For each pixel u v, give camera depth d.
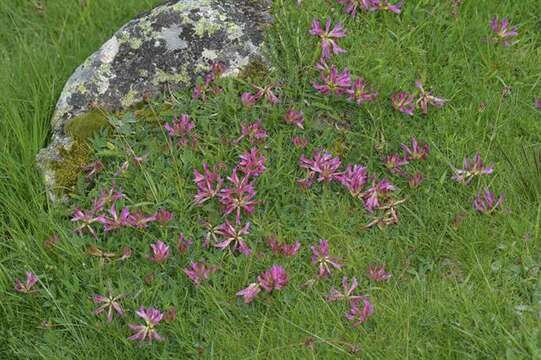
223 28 1.71
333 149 1.63
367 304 1.46
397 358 1.44
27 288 1.54
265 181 1.59
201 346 1.48
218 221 1.57
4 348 1.54
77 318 1.52
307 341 1.45
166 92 1.69
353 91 1.64
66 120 1.69
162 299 1.51
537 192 1.57
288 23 1.72
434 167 1.61
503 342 1.43
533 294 1.48
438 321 1.47
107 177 1.62
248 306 1.51
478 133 1.65
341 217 1.58
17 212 1.64
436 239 1.55
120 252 1.56
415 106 1.65
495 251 1.54
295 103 1.66
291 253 1.53
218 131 1.64
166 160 1.62
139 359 1.49
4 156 1.67
